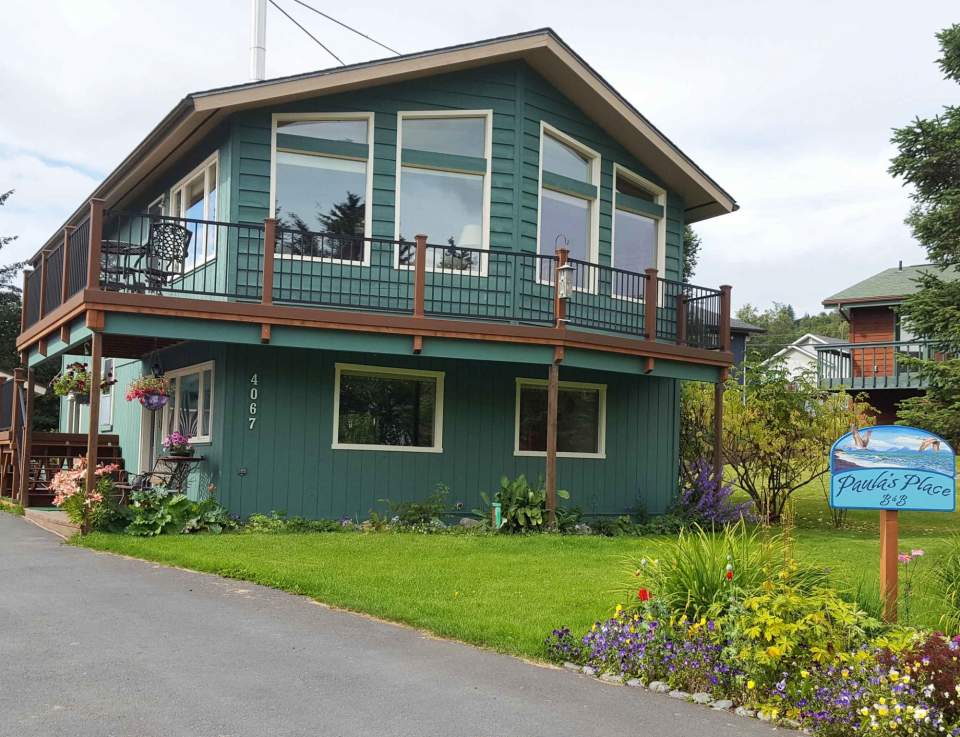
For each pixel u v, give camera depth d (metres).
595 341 13.41
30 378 15.38
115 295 11.01
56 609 7.10
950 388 15.65
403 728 4.72
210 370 13.41
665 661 5.70
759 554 6.66
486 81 14.24
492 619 7.01
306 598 7.82
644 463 16.19
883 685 4.92
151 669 5.57
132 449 17.36
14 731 4.45
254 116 13.03
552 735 4.71
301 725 4.70
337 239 13.29
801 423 16.72
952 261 16.48
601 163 15.70
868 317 28.64
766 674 5.42
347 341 12.19
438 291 13.79
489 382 14.50
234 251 12.79
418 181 13.90
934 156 15.62
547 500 12.95
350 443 13.42
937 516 18.62
